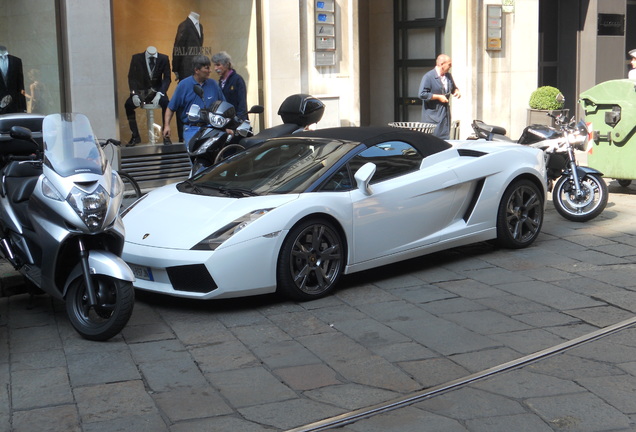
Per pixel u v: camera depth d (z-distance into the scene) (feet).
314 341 18.52
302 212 21.12
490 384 15.80
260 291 20.79
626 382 15.74
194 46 40.27
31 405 15.20
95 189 18.31
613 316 19.90
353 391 15.62
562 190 31.27
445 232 24.64
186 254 20.22
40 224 18.70
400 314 20.36
